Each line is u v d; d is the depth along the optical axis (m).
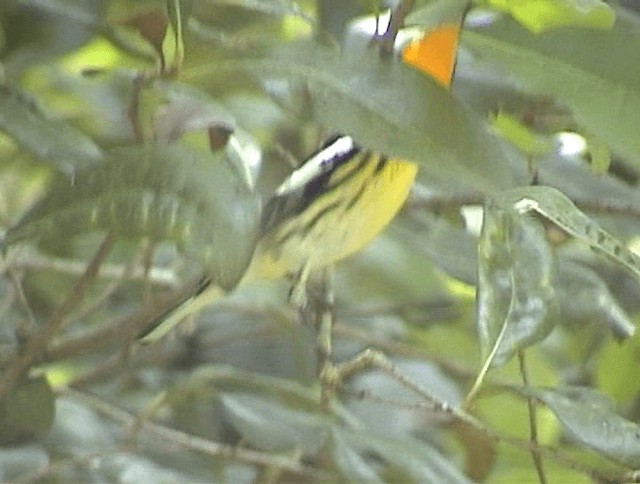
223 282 3.05
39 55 5.09
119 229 3.18
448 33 3.84
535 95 4.42
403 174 4.85
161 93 3.78
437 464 5.33
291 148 5.96
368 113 3.24
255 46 3.40
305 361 6.68
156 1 3.94
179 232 3.09
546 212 3.34
